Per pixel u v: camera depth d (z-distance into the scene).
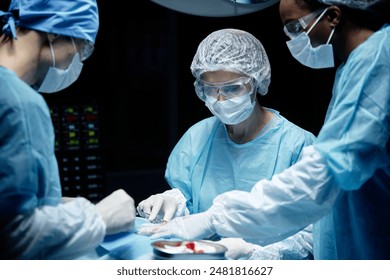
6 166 1.29
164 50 3.32
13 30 1.43
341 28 1.57
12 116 1.30
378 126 1.43
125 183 3.31
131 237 1.59
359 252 1.68
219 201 1.63
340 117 1.46
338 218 1.69
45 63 1.51
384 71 1.45
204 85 1.92
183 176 2.10
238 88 1.89
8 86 1.32
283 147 1.99
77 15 1.52
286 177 1.52
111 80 3.25
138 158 3.39
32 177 1.31
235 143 2.05
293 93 3.06
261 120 2.04
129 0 3.18
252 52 1.92
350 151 1.43
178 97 3.24
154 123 3.39
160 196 1.97
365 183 1.62
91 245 1.39
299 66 3.04
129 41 3.22
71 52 1.54
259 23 3.02
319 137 1.51
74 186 2.66
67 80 1.62
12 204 1.31
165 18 3.27
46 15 1.47
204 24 3.18
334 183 1.48
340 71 1.65
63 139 2.64
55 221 1.31
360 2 1.50
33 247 1.29
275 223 1.55
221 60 1.87
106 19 3.13
